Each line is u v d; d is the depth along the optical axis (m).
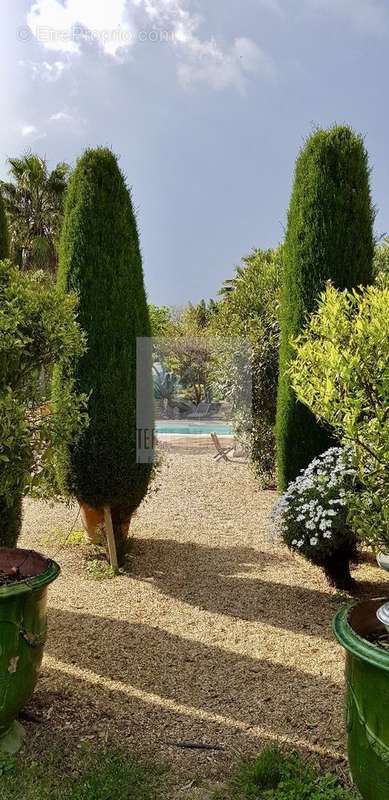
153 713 2.80
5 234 4.21
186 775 2.34
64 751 2.46
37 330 2.89
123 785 2.19
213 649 3.53
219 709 2.85
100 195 4.75
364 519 2.39
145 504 7.28
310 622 3.97
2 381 2.88
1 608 2.31
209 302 22.64
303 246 4.88
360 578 4.85
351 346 2.21
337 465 4.07
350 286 4.77
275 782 2.28
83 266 4.71
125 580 4.72
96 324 4.67
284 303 5.08
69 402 3.09
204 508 7.12
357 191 4.84
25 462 2.92
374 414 2.35
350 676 2.05
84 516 5.40
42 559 2.75
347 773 2.37
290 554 5.43
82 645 3.52
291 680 3.16
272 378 8.06
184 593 4.46
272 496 7.73
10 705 2.38
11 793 2.14
